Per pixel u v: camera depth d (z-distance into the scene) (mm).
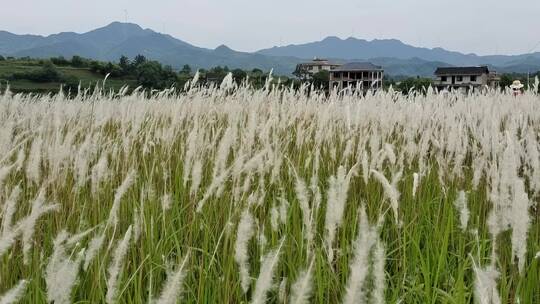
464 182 4121
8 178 3648
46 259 2684
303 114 6262
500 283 2631
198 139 3797
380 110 5805
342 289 2512
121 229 3297
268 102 6488
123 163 4148
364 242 1585
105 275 2545
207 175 4117
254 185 3871
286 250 2941
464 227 2799
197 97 5691
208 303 2590
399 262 3014
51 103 6000
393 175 3594
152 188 3816
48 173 3758
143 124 5391
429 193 4023
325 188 4016
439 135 5273
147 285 2715
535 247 2883
